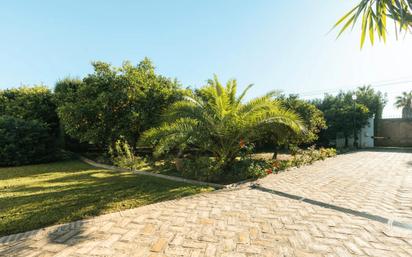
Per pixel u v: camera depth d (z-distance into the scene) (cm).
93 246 250
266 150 1523
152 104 1020
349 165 871
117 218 330
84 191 480
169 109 707
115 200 414
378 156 1201
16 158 946
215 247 248
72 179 624
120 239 266
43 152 1050
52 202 400
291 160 930
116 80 1013
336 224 307
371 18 239
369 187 514
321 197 436
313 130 1079
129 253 236
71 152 1316
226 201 414
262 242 259
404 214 341
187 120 625
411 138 1919
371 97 2125
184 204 396
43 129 1076
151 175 693
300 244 254
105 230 290
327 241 260
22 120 1033
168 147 609
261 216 339
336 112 1777
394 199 417
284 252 237
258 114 655
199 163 667
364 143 1894
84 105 987
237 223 313
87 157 1199
